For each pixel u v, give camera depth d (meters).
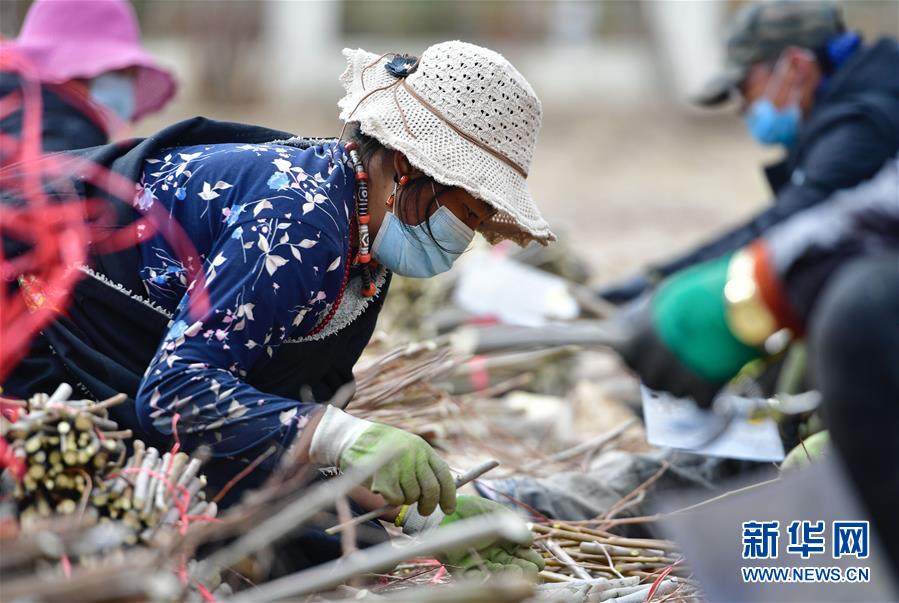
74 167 4.79
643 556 5.29
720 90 9.26
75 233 4.64
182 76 36.03
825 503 3.59
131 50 7.88
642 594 4.68
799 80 8.89
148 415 4.40
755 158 30.34
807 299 3.38
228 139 5.12
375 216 4.73
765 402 5.96
